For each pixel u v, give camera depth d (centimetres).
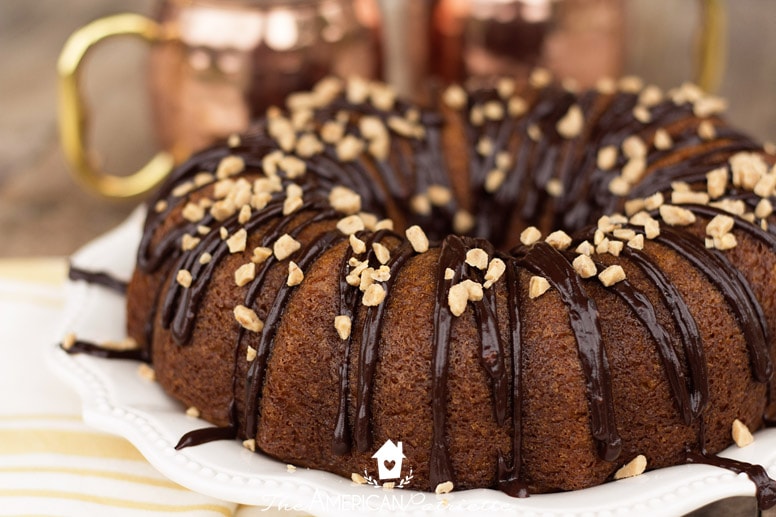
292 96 56
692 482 41
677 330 42
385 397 41
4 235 60
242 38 55
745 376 43
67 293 50
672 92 52
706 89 60
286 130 50
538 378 41
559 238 43
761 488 41
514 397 41
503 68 59
